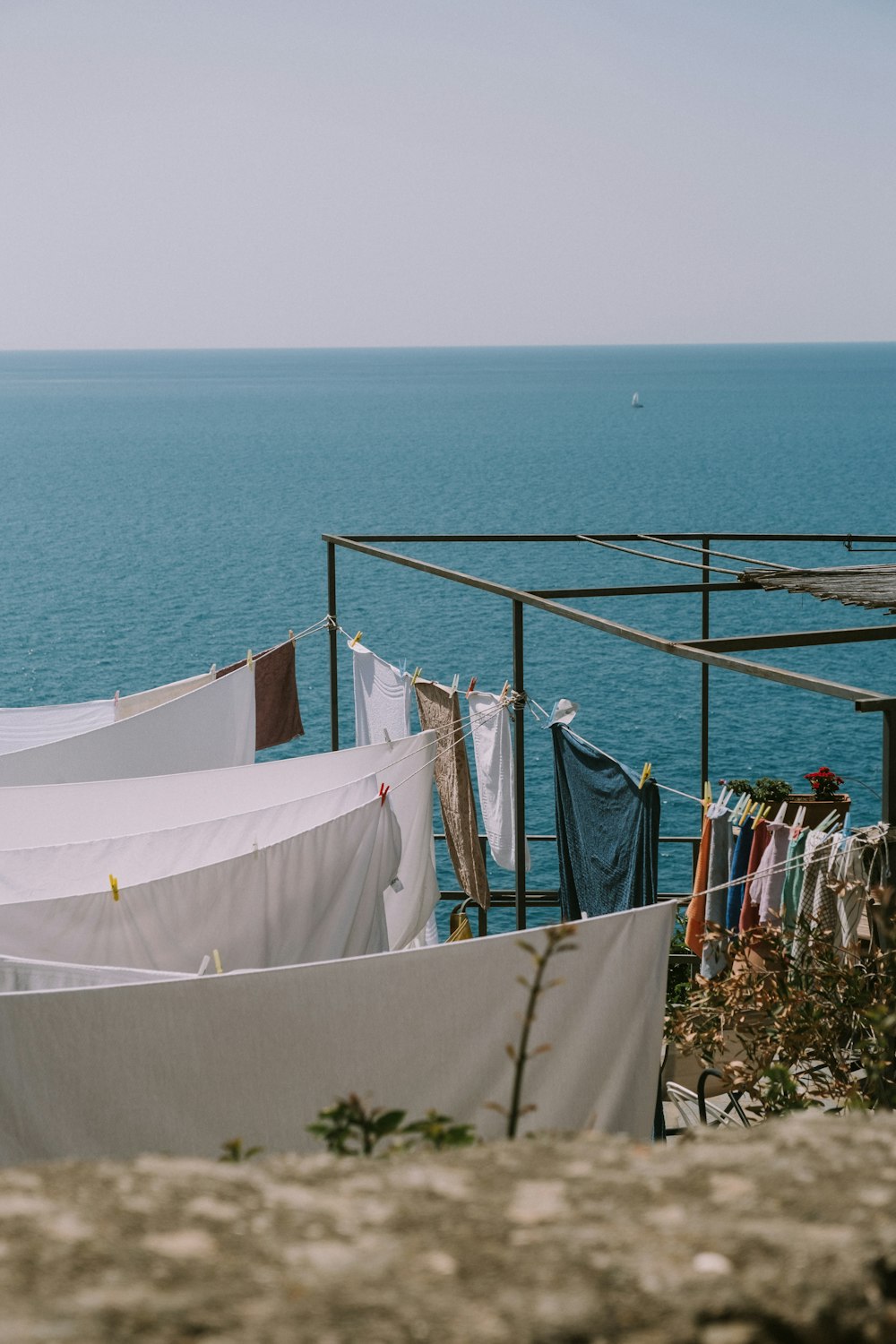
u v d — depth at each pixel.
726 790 6.63
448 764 9.03
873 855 5.21
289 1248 1.73
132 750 9.93
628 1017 5.17
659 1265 1.69
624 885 7.05
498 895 11.40
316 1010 4.79
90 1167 1.96
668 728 32.75
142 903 6.30
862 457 106.12
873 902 4.98
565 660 40.38
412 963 4.87
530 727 33.22
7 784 9.55
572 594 8.49
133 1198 1.85
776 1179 1.96
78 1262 1.65
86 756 9.76
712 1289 1.64
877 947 5.01
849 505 75.88
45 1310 1.52
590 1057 5.13
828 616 47.47
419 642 44.09
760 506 76.12
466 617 48.28
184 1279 1.63
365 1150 2.29
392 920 8.41
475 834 8.77
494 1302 1.61
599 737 32.06
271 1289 1.61
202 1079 4.69
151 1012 4.62
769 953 5.21
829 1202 1.88
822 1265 1.71
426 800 8.41
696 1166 2.02
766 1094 4.75
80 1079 4.60
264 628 47.97
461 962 4.94
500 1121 5.05
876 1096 4.43
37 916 6.12
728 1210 1.87
